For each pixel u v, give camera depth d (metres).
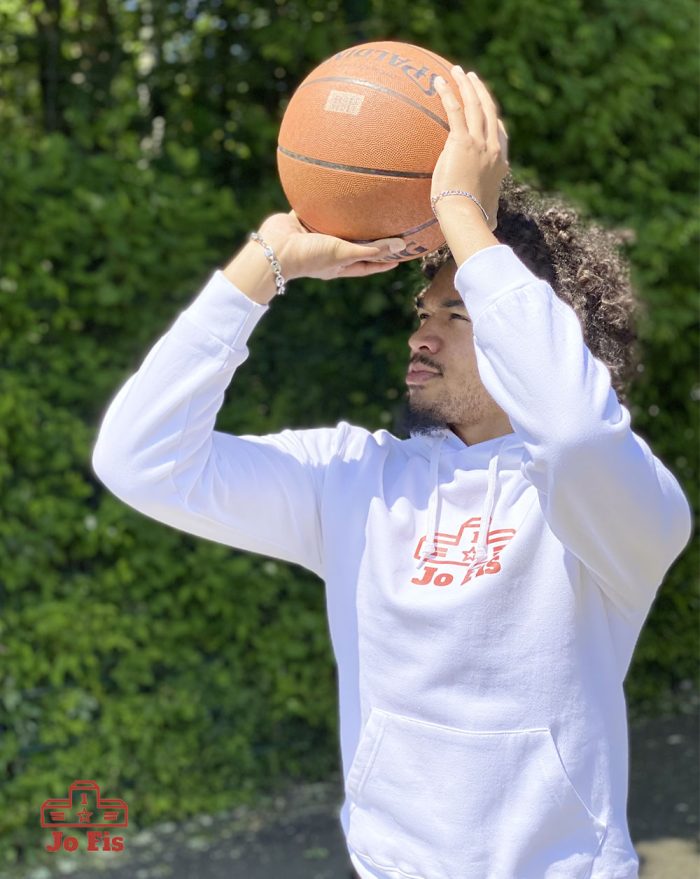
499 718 1.81
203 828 4.95
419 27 5.24
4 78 5.34
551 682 1.81
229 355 1.96
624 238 2.72
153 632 5.04
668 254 5.90
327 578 2.07
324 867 4.56
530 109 5.31
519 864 1.78
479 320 1.72
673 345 6.29
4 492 4.70
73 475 4.83
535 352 1.67
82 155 4.94
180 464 1.96
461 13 5.36
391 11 5.23
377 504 2.01
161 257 4.97
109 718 4.85
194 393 1.94
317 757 5.42
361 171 1.99
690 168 6.10
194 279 5.07
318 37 5.10
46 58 5.27
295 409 5.41
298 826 4.94
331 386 5.50
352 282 5.35
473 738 1.81
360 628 1.96
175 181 4.95
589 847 1.80
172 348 1.95
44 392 4.79
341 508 2.05
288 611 5.32
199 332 1.95
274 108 5.43
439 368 2.03
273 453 2.12
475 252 1.76
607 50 5.68
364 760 1.91
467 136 1.86
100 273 4.81
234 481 2.04
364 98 2.00
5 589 4.75
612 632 1.90
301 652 5.25
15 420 4.66
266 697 5.30
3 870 4.59
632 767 5.65
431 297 2.04
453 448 2.05
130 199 4.87
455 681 1.84
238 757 5.17
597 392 1.66
